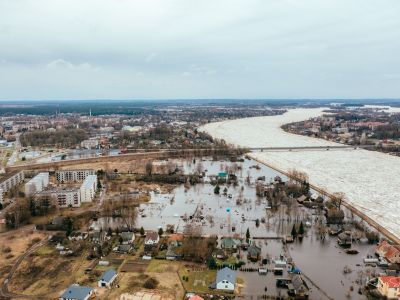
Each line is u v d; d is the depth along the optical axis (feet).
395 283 561.02
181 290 571.69
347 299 554.46
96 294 556.51
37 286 582.76
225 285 573.74
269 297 554.87
